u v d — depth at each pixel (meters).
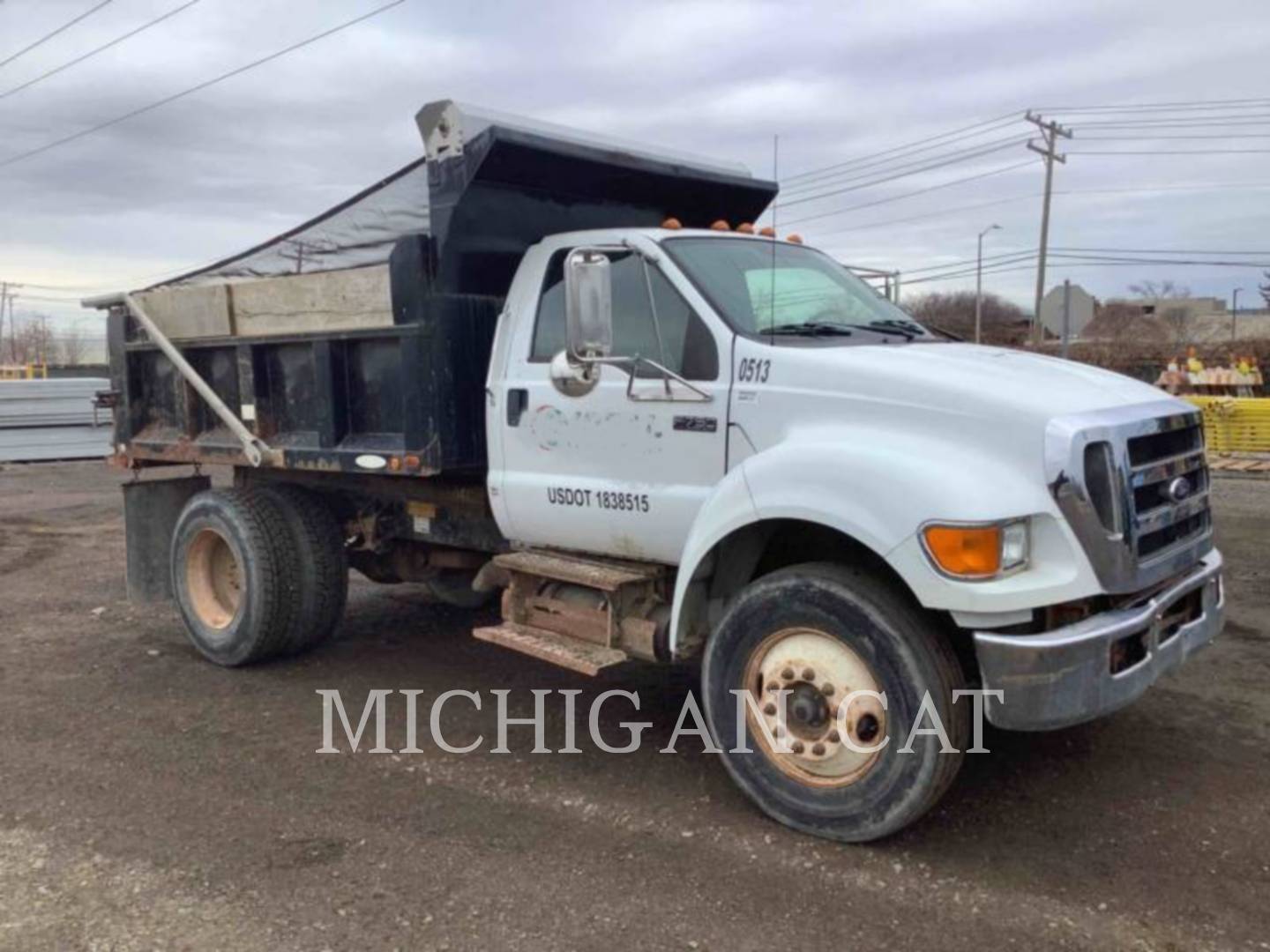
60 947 3.33
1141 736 4.96
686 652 4.43
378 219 5.56
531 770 4.75
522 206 5.47
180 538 6.56
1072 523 3.62
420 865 3.86
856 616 3.84
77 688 5.98
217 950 3.31
